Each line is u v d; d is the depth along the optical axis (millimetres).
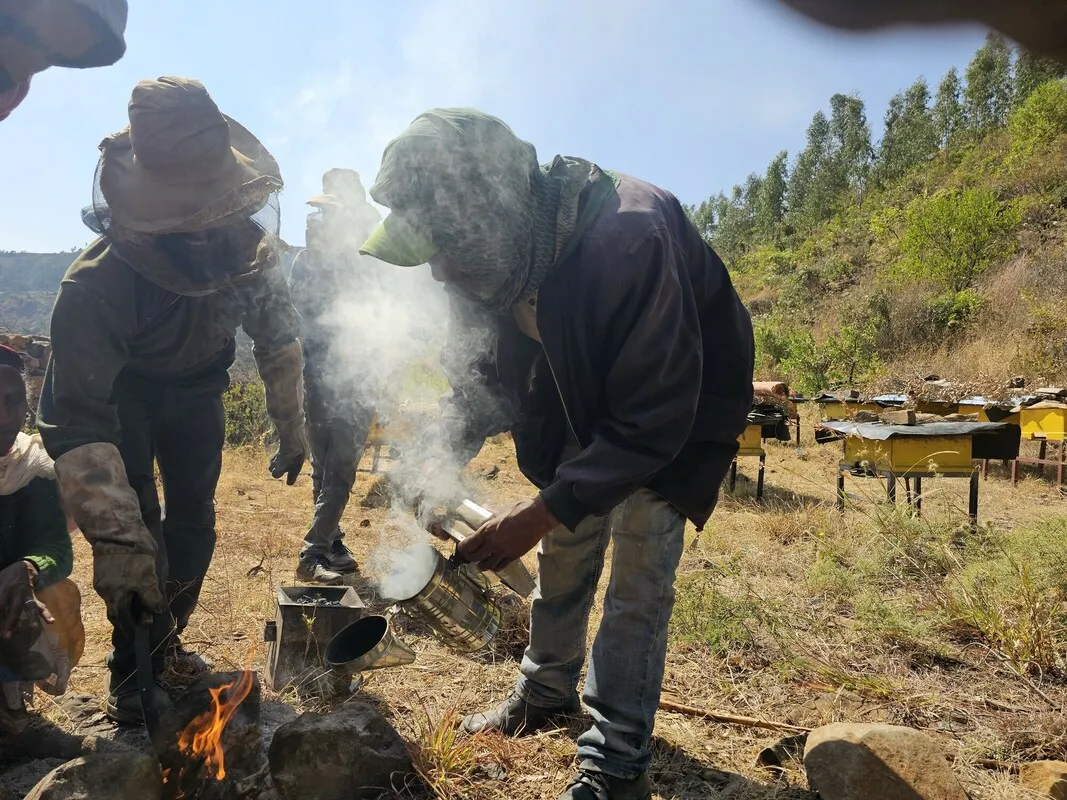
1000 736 2639
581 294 1941
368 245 1878
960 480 8477
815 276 29953
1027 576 3652
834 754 2213
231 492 6930
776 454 10359
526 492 7438
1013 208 20781
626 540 2186
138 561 2016
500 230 1897
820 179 57375
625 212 1971
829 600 4113
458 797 2189
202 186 2086
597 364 2006
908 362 16094
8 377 2389
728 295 2260
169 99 1996
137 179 2082
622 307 1919
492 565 2057
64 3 1660
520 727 2617
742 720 2717
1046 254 18594
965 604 3699
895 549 4516
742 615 3451
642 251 1916
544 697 2631
